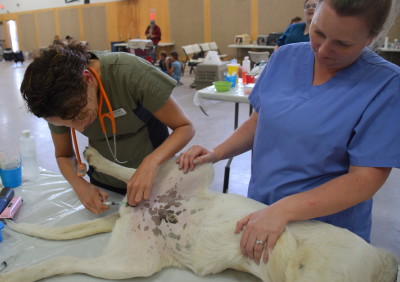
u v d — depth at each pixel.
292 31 3.46
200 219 1.11
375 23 0.77
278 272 0.91
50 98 0.92
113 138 1.37
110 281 1.05
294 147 1.00
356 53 0.84
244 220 0.99
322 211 0.88
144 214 1.17
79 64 0.99
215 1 9.41
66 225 1.31
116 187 1.55
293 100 1.02
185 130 1.26
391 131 0.86
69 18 12.20
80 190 1.35
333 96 0.96
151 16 10.48
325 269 0.85
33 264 1.12
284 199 0.93
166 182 1.22
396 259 0.96
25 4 13.24
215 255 1.04
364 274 0.86
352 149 0.91
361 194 0.86
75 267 1.06
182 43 10.29
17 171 1.56
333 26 0.78
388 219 2.42
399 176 3.00
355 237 0.92
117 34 11.32
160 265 1.10
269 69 1.14
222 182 2.99
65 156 1.44
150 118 1.36
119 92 1.21
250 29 9.12
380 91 0.89
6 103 5.80
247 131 1.25
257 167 1.14
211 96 2.48
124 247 1.12
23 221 1.35
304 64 1.05
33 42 13.66
